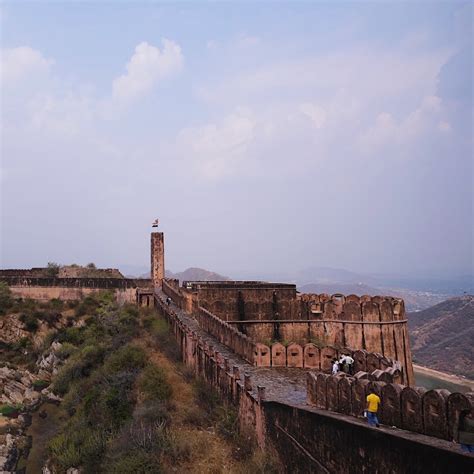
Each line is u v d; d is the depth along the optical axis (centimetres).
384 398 1240
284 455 1636
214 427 2144
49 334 5194
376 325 3662
